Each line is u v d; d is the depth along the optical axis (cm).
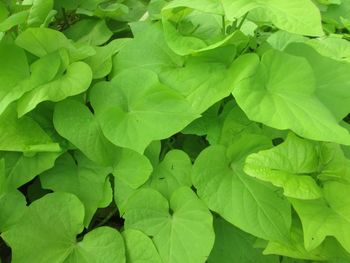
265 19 31
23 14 29
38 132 28
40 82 28
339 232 22
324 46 31
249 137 26
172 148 31
